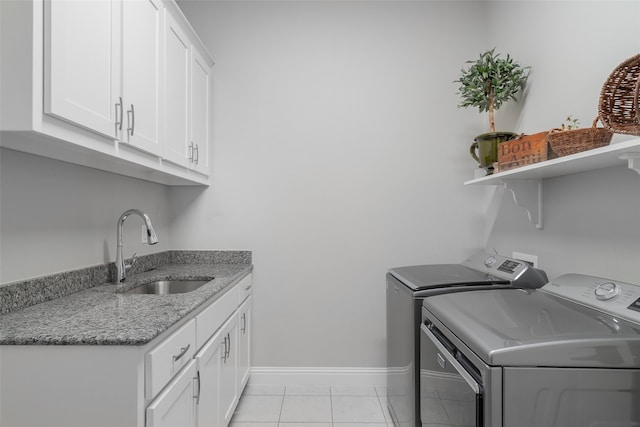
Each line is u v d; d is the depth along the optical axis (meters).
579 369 0.94
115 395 1.01
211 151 2.59
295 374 2.58
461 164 2.59
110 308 1.31
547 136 1.49
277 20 2.60
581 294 1.33
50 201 1.46
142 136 1.54
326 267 2.60
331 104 2.60
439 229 2.60
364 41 2.60
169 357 1.18
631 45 1.35
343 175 2.60
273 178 2.60
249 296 2.48
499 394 0.95
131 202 2.09
